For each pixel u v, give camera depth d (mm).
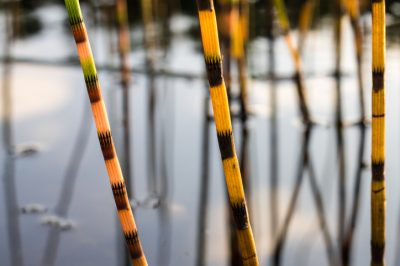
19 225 1594
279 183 1858
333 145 2135
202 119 2414
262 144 2158
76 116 2414
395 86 2535
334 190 1813
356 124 2273
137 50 3324
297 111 2438
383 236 1125
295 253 1454
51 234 1548
